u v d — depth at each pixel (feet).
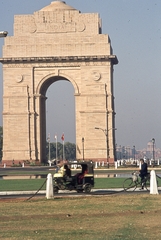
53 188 203.21
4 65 507.71
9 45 506.48
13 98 507.30
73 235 117.80
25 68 507.71
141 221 132.67
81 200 177.58
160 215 141.69
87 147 501.15
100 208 156.56
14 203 173.06
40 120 510.58
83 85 505.25
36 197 191.83
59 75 506.48
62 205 165.17
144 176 215.10
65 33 506.07
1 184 255.50
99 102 503.61
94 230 122.72
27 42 506.07
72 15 506.07
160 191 213.46
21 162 503.20
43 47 505.66
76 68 506.48
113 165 479.41
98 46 502.38
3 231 123.54
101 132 500.74
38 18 507.30
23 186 241.55
